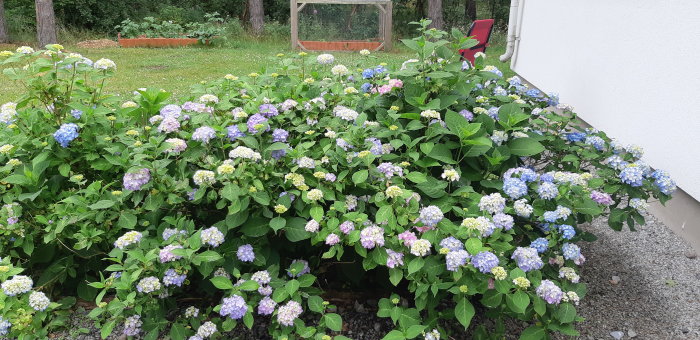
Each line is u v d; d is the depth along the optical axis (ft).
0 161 8.70
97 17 50.47
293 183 7.39
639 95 12.35
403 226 7.30
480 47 24.03
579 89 15.98
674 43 10.91
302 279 7.30
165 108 8.73
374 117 9.59
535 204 7.82
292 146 8.70
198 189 7.42
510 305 6.47
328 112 9.34
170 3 56.03
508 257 7.39
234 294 6.59
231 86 10.37
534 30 20.86
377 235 6.74
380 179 7.71
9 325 6.56
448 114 8.31
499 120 9.08
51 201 8.43
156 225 7.83
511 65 24.23
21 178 7.91
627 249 10.82
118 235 8.00
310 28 39.91
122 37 42.98
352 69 11.84
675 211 11.28
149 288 6.48
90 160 8.30
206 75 27.68
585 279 9.80
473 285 6.54
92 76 8.97
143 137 8.32
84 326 8.20
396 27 52.65
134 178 7.29
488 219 6.84
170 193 7.55
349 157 7.82
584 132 10.64
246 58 34.12
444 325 8.15
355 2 38.96
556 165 10.16
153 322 7.07
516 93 11.33
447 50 9.38
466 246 6.38
